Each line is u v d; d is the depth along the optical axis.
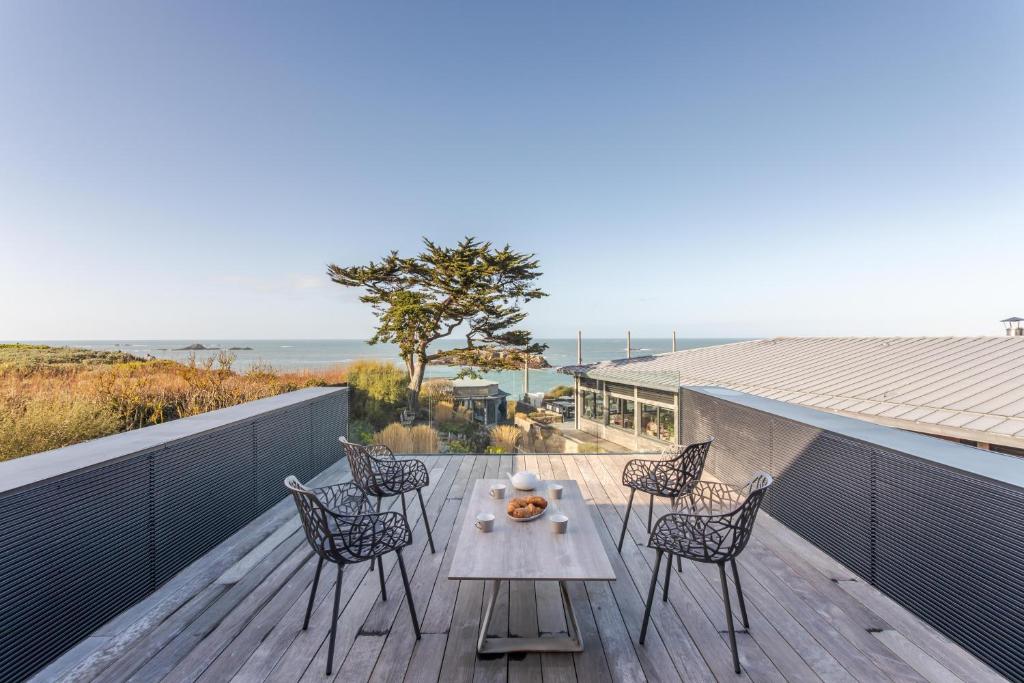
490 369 14.91
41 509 1.75
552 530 2.05
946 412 6.72
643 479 2.93
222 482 2.95
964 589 1.83
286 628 2.00
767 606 2.19
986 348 9.81
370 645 1.88
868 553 2.41
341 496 2.65
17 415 5.95
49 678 1.66
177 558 2.51
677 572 2.54
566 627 2.01
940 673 1.70
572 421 7.34
